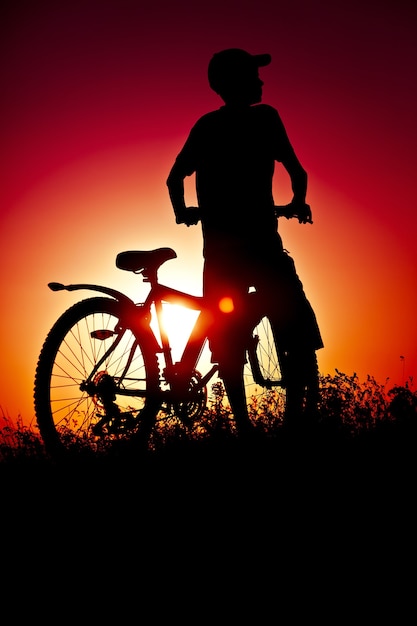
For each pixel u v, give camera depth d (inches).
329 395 208.2
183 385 207.0
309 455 180.7
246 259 200.7
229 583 131.4
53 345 200.5
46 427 197.2
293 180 203.5
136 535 149.7
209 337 207.5
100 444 195.8
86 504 164.1
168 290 209.2
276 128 202.7
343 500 158.4
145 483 172.4
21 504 166.1
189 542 145.5
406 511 152.7
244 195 200.2
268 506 157.1
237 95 202.5
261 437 193.6
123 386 205.3
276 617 121.4
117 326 207.3
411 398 205.8
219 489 165.5
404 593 125.1
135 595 129.8
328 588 128.0
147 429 204.2
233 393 208.8
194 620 122.3
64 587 133.4
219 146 201.0
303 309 203.5
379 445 187.3
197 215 206.1
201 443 192.9
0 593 132.1
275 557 138.3
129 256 210.2
